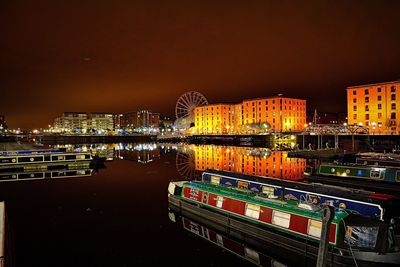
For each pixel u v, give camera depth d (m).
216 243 18.89
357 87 100.44
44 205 27.59
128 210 25.75
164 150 98.25
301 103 144.25
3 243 13.60
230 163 58.19
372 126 96.19
